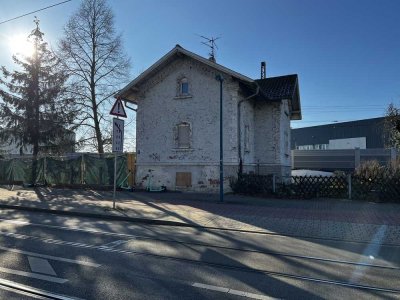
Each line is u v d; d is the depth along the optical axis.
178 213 12.20
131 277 5.84
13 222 11.02
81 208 13.28
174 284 5.54
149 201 15.27
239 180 17.77
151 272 6.12
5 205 14.51
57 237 8.81
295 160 37.25
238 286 5.50
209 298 5.00
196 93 19.36
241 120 19.27
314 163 36.31
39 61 28.50
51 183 22.95
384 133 32.72
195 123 19.28
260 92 19.44
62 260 6.76
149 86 20.52
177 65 19.86
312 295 5.18
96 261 6.74
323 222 10.84
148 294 5.11
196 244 8.23
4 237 8.73
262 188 17.08
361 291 5.38
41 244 8.02
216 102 18.91
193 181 19.06
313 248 8.02
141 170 20.38
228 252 7.54
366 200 15.26
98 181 21.05
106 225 10.67
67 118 28.53
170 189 19.53
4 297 4.97
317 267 6.57
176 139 19.66
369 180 15.45
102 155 21.45
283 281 5.76
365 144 53.59
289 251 7.71
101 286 5.41
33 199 16.02
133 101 21.98
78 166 21.89
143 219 11.27
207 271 6.21
